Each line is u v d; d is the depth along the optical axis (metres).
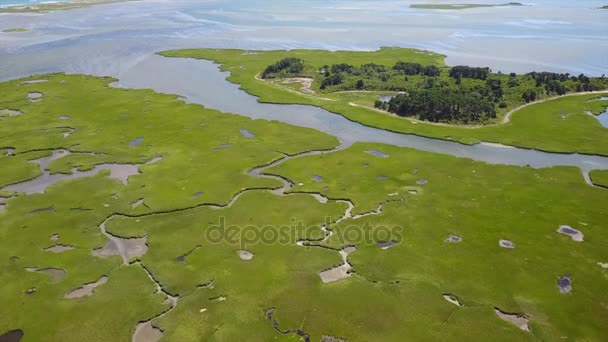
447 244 50.69
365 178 65.69
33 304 42.88
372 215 56.38
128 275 46.53
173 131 83.50
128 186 63.84
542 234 52.12
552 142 77.50
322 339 39.12
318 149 76.06
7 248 50.88
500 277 45.53
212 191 62.16
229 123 87.31
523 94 97.94
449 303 42.50
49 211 58.06
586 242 50.59
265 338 39.16
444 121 87.62
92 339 39.12
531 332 39.22
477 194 60.97
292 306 42.41
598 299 42.50
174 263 48.09
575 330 39.25
